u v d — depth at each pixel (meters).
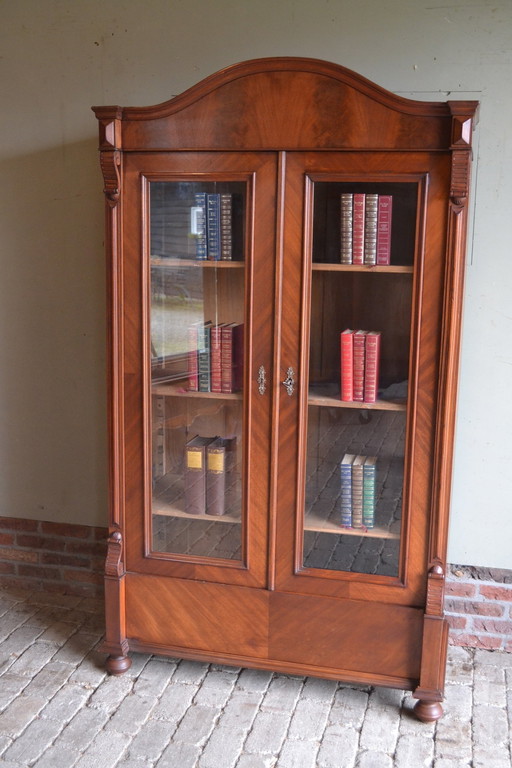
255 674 2.71
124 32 2.88
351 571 2.49
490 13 2.58
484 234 2.70
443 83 2.66
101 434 3.15
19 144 3.04
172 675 2.69
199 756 2.26
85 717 2.44
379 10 2.66
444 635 2.40
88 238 3.03
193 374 2.52
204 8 2.80
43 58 2.96
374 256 2.32
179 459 2.57
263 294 2.41
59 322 3.11
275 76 2.27
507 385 2.77
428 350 2.32
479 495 2.86
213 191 2.39
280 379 2.44
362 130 2.25
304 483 2.48
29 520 3.28
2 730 2.36
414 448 2.37
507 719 2.48
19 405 3.22
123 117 2.40
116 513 2.63
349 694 2.60
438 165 2.23
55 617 3.08
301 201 2.33
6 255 3.12
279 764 2.24
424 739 2.37
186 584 2.60
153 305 2.51
